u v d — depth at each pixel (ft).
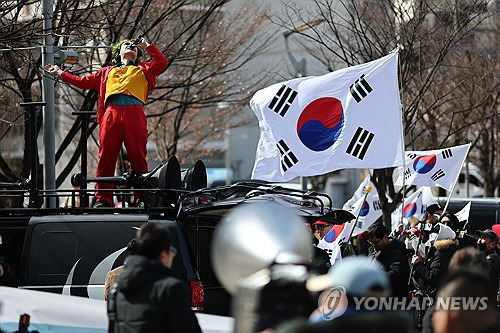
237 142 439.22
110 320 45.80
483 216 139.13
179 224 73.31
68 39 127.44
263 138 97.76
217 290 81.92
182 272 71.31
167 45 152.56
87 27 114.93
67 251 74.54
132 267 45.27
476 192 302.25
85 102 141.79
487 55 173.37
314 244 85.25
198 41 180.55
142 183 83.30
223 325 49.75
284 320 31.99
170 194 80.53
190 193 74.90
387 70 94.02
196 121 268.41
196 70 172.45
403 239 107.55
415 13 148.66
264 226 32.81
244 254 32.48
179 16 175.63
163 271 45.37
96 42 139.95
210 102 190.39
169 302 44.37
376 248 85.10
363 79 94.48
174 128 218.59
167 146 235.20
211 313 81.61
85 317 47.47
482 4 148.77
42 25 121.70
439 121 168.14
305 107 96.07
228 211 73.87
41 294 49.06
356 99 94.68
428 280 88.53
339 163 94.73
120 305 45.34
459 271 39.24
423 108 161.58
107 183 89.15
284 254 32.32
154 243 45.96
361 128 94.43
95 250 74.33
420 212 137.39
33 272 74.18
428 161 123.75
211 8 151.43
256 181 81.87
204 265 81.92
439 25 148.05
